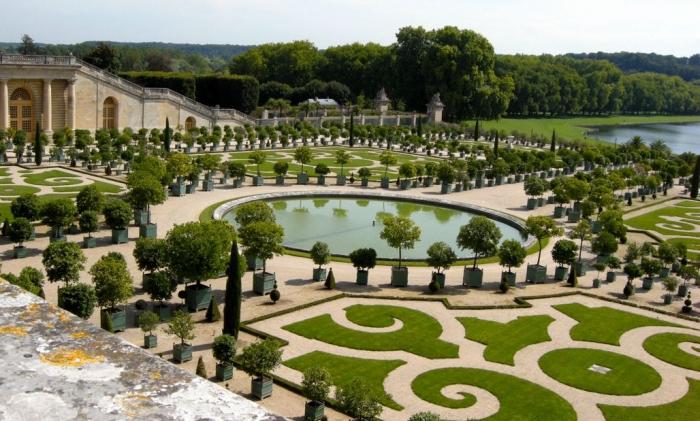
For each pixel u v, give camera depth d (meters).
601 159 147.88
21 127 133.38
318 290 58.41
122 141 120.25
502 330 51.84
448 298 58.34
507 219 91.44
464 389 41.62
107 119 146.25
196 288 51.81
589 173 133.25
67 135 123.75
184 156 93.12
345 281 61.62
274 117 184.38
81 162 110.25
